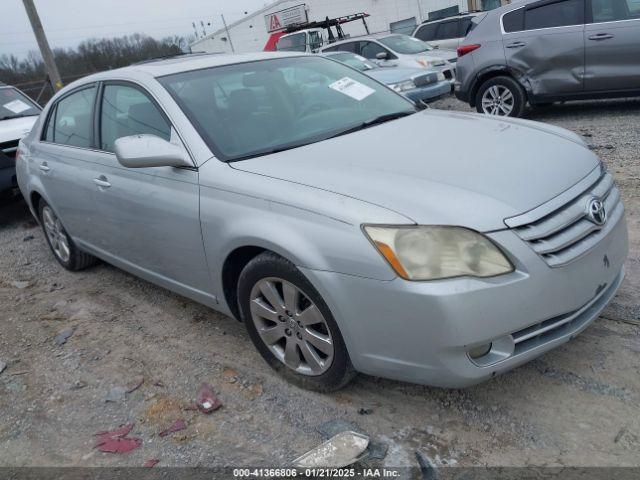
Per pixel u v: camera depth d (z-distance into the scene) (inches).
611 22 294.4
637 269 145.3
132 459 106.7
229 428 111.3
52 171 178.4
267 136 129.9
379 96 156.0
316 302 104.7
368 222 95.0
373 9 1045.2
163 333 151.9
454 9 994.7
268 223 107.0
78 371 139.3
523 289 91.4
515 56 324.5
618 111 330.0
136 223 142.0
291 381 120.4
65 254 202.5
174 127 129.3
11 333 164.2
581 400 103.9
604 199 109.0
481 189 98.0
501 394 108.7
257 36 1179.3
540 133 125.3
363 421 107.0
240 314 130.0
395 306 93.1
